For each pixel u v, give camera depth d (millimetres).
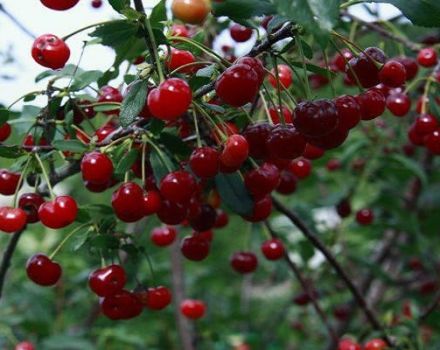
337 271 687
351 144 909
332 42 493
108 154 506
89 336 928
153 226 911
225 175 525
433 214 1018
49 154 511
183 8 431
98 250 537
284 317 1211
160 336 1127
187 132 553
